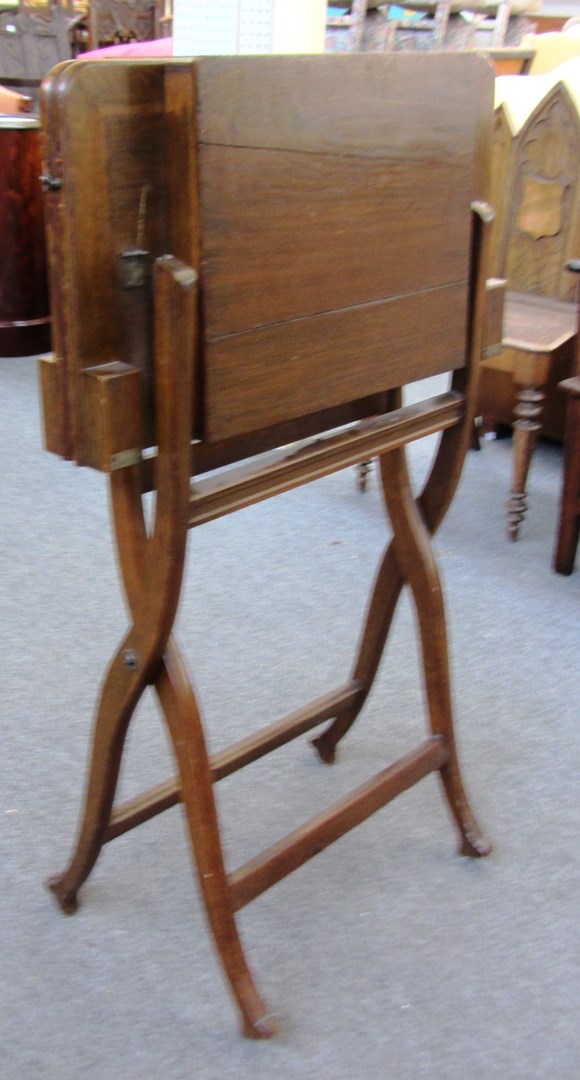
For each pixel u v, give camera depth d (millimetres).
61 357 994
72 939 1421
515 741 1880
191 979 1371
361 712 1945
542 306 2906
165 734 1850
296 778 1762
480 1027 1322
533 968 1415
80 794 1684
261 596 2318
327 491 2895
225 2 3000
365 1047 1285
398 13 4867
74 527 2590
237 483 1103
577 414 2316
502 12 5305
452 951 1435
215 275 995
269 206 1029
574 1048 1302
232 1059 1261
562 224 2893
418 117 1186
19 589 2295
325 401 1181
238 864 1553
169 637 1155
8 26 5184
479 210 1319
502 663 2117
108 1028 1293
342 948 1430
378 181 1156
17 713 1870
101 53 4754
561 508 2428
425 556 1454
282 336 1094
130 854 1581
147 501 2742
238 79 953
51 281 962
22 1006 1315
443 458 1475
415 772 1488
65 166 900
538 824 1683
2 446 3043
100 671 2012
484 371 3113
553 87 2814
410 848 1625
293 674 2031
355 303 1178
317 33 3057
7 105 4082
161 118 963
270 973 1382
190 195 956
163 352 975
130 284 989
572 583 2463
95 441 1012
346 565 2480
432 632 1485
